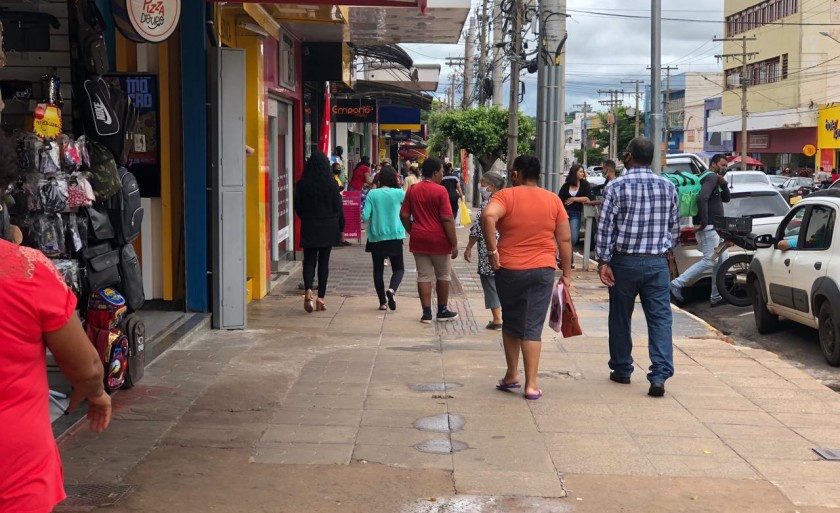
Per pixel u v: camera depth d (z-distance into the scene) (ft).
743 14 200.03
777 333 35.73
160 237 30.89
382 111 106.22
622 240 23.36
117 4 22.38
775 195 46.60
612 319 24.27
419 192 32.83
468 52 146.82
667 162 67.41
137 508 15.25
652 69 47.70
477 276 47.88
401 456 18.21
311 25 45.60
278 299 38.06
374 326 32.30
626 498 16.20
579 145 481.46
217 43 30.12
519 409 21.85
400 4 27.48
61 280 9.30
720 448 19.15
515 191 22.61
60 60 24.75
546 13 51.98
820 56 170.30
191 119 29.60
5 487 8.64
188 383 23.43
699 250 42.63
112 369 20.74
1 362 8.68
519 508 15.64
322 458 17.98
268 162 42.93
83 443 18.48
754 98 193.16
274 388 23.22
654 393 23.18
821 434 20.25
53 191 18.70
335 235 34.71
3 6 23.79
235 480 16.69
